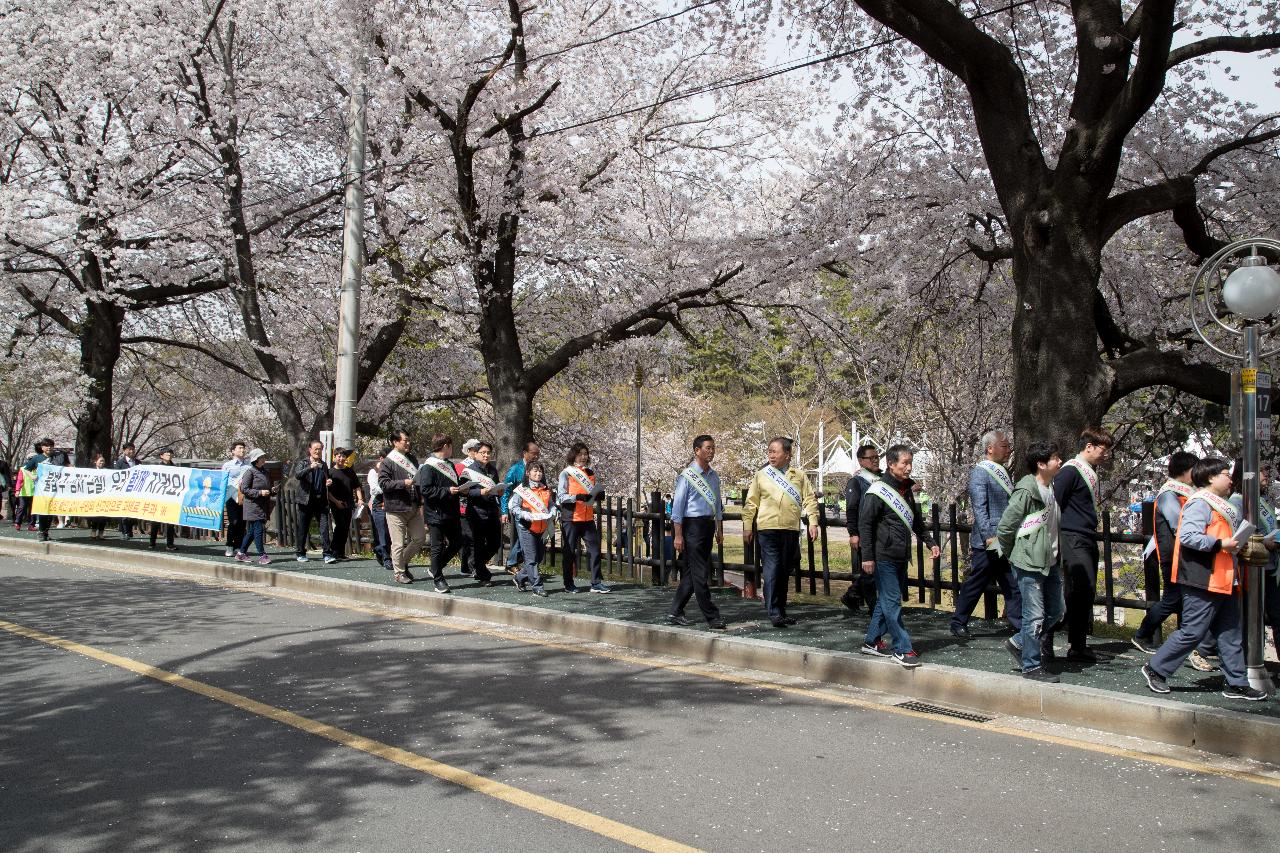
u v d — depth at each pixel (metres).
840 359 19.36
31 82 20.06
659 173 20.39
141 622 10.22
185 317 25.55
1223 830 4.71
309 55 19.75
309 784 5.29
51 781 5.33
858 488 10.42
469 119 17.66
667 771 5.52
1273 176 13.18
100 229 20.09
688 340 20.14
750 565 11.46
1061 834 4.64
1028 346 10.02
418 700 7.08
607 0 18.48
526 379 18.28
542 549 11.76
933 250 15.01
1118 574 15.17
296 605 11.61
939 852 4.43
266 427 37.12
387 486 12.58
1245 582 6.70
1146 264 14.95
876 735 6.30
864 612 10.26
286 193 22.16
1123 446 15.71
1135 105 9.40
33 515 20.80
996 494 8.66
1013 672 7.28
